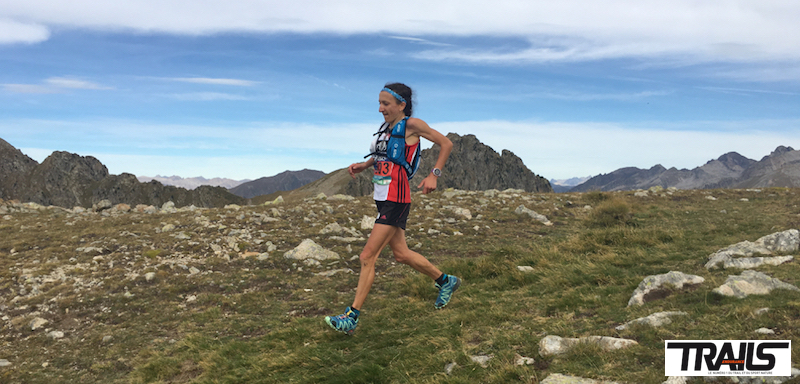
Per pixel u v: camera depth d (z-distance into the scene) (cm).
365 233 1060
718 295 370
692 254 658
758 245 566
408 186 405
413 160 401
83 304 636
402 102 390
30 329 573
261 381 382
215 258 827
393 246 428
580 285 539
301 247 853
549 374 277
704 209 1245
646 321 335
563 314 419
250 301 643
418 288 618
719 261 527
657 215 1188
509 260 724
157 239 956
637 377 249
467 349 353
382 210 403
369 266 408
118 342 532
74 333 564
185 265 791
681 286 420
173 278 731
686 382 237
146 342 529
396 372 339
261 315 593
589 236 848
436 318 476
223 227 1038
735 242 743
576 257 707
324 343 453
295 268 791
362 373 345
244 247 903
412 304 560
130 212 1360
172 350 495
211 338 519
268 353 451
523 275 615
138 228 1051
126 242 924
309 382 359
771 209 1183
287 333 501
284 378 380
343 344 441
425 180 383
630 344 296
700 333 295
